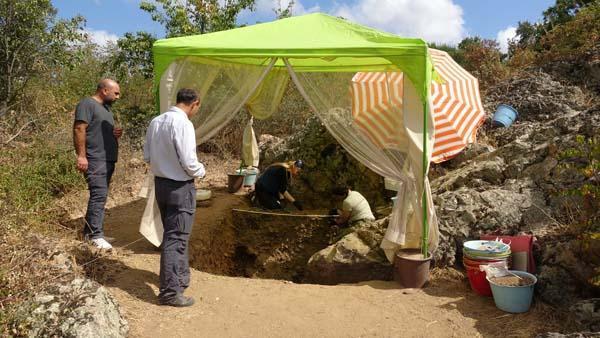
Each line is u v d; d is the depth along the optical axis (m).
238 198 8.65
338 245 5.52
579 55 11.15
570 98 9.50
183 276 4.48
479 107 7.14
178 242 4.41
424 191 4.86
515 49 15.03
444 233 5.25
